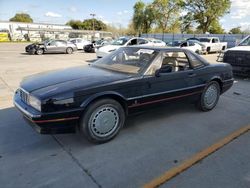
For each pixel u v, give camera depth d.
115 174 2.71
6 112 4.61
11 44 35.12
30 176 2.65
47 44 19.36
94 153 3.16
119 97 3.43
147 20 50.97
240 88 7.25
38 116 2.89
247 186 2.54
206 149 3.32
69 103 3.00
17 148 3.26
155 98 3.86
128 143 3.46
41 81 3.42
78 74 3.67
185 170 2.81
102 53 12.77
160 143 3.48
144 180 2.62
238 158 3.10
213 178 2.66
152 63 3.82
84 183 2.55
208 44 21.62
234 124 4.27
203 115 4.69
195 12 43.06
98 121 3.30
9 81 7.65
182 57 4.34
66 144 3.39
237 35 30.34
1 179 2.59
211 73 4.73
